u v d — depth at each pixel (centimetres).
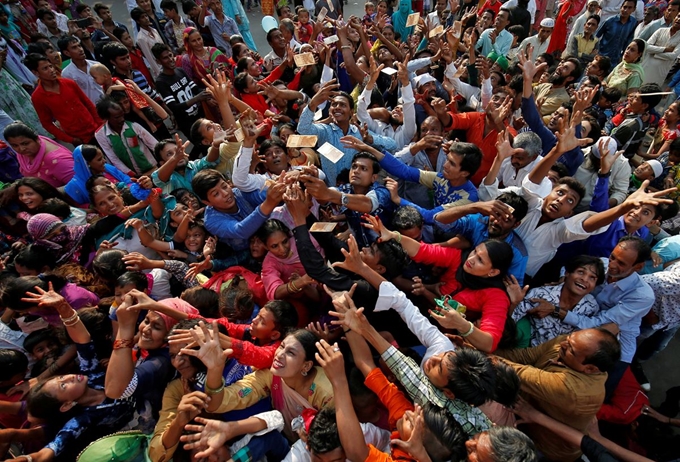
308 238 266
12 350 261
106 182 358
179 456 224
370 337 221
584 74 691
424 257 280
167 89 579
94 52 719
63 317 245
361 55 630
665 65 673
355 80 584
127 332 232
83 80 585
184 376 234
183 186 409
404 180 380
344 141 359
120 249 336
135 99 504
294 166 375
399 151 425
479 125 427
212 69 674
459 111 507
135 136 470
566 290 269
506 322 255
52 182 437
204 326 215
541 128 388
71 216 372
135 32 842
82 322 256
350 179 340
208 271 339
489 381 187
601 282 270
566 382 212
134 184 372
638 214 300
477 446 165
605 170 329
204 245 347
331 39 554
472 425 194
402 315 248
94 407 234
